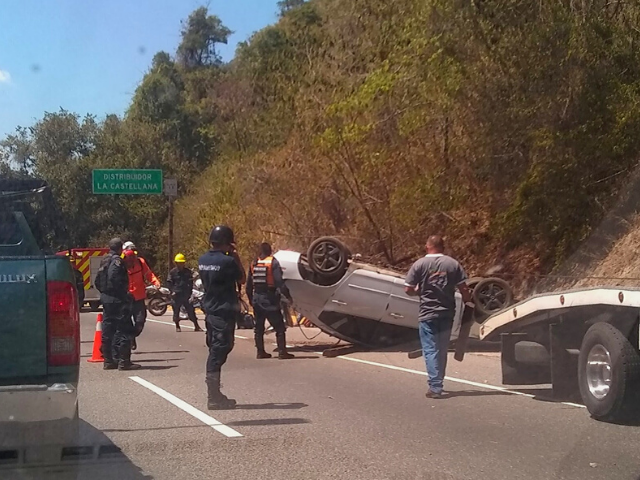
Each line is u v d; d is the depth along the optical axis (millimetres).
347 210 21609
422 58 17016
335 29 22812
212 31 51969
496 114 16078
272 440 7586
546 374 9695
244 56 42125
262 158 24125
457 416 8602
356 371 12008
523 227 17156
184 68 50188
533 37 15141
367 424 8250
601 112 15055
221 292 9195
